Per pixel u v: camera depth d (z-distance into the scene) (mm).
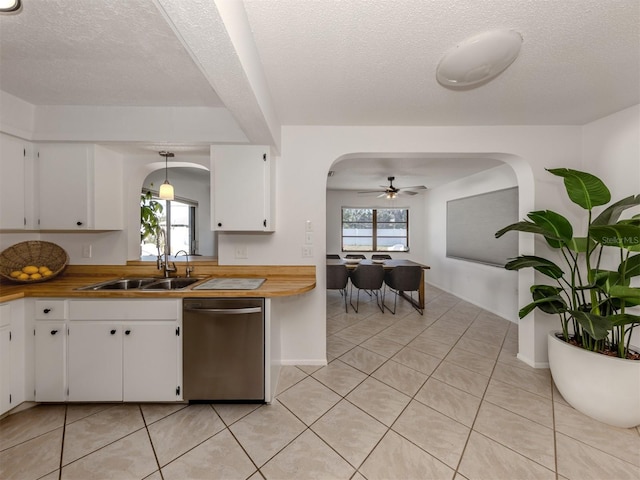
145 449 1535
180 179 4605
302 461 1462
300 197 2480
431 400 1978
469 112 2188
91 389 1874
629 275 1775
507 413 1836
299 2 1120
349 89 1833
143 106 2102
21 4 1130
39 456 1483
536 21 1248
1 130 1875
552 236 1944
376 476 1375
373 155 2566
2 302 1728
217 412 1861
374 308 4395
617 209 1647
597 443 1579
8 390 1762
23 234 2332
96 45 1413
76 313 1860
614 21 1248
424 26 1271
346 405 1925
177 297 1876
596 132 2326
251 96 1372
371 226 6562
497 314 4004
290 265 2498
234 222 2197
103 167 2238
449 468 1419
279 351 2414
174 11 844
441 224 5664
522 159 2457
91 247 2457
